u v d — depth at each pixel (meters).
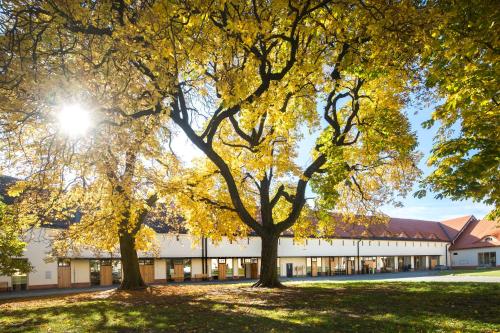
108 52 11.21
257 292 18.81
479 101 11.01
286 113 17.50
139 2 11.16
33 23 11.23
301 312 11.98
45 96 11.27
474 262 70.44
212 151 17.45
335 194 17.64
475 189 10.41
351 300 14.54
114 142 13.43
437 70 11.48
